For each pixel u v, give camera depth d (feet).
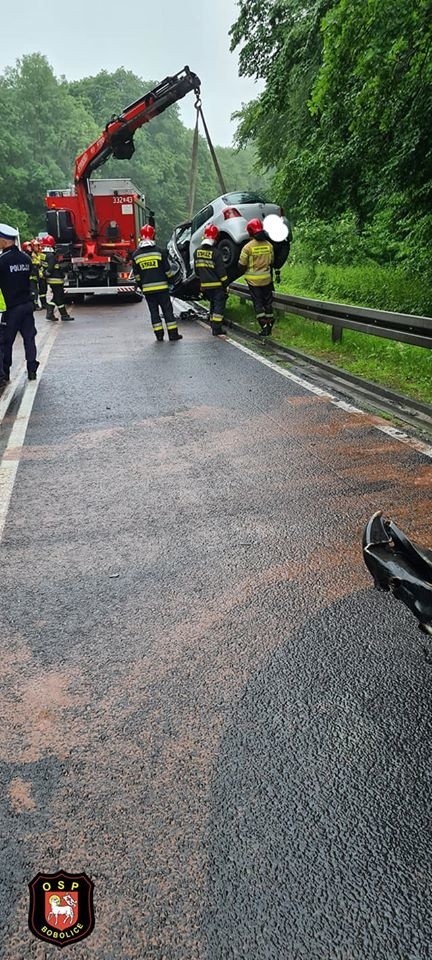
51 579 13.56
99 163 57.47
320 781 8.45
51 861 7.56
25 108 271.28
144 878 7.32
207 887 7.19
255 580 13.09
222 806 8.16
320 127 45.55
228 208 42.65
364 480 17.53
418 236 44.52
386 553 8.43
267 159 94.27
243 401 25.67
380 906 6.92
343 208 53.47
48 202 61.00
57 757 9.03
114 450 21.02
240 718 9.55
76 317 55.01
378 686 10.07
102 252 61.31
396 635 11.23
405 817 7.91
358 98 33.24
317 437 21.12
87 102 354.95
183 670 10.62
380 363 29.25
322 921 6.81
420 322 25.89
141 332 44.57
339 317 33.06
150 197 342.23
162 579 13.33
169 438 21.88
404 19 28.53
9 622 12.16
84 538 15.26
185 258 49.08
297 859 7.45
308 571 13.33
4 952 6.66
